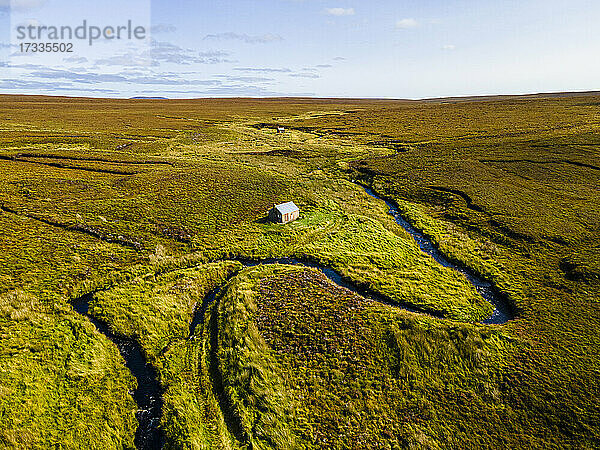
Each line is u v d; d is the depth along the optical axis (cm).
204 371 2677
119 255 4153
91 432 2178
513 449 2170
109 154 8881
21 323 2933
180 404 2388
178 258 4184
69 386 2456
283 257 4434
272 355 2823
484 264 4278
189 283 3719
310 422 2327
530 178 6975
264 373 2625
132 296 3406
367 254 4488
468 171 7475
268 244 4659
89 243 4347
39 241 4288
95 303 3281
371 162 8775
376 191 7019
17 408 2231
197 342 2964
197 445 2125
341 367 2725
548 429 2280
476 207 5747
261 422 2291
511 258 4353
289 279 3812
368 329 3069
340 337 2989
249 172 7700
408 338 2942
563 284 3731
